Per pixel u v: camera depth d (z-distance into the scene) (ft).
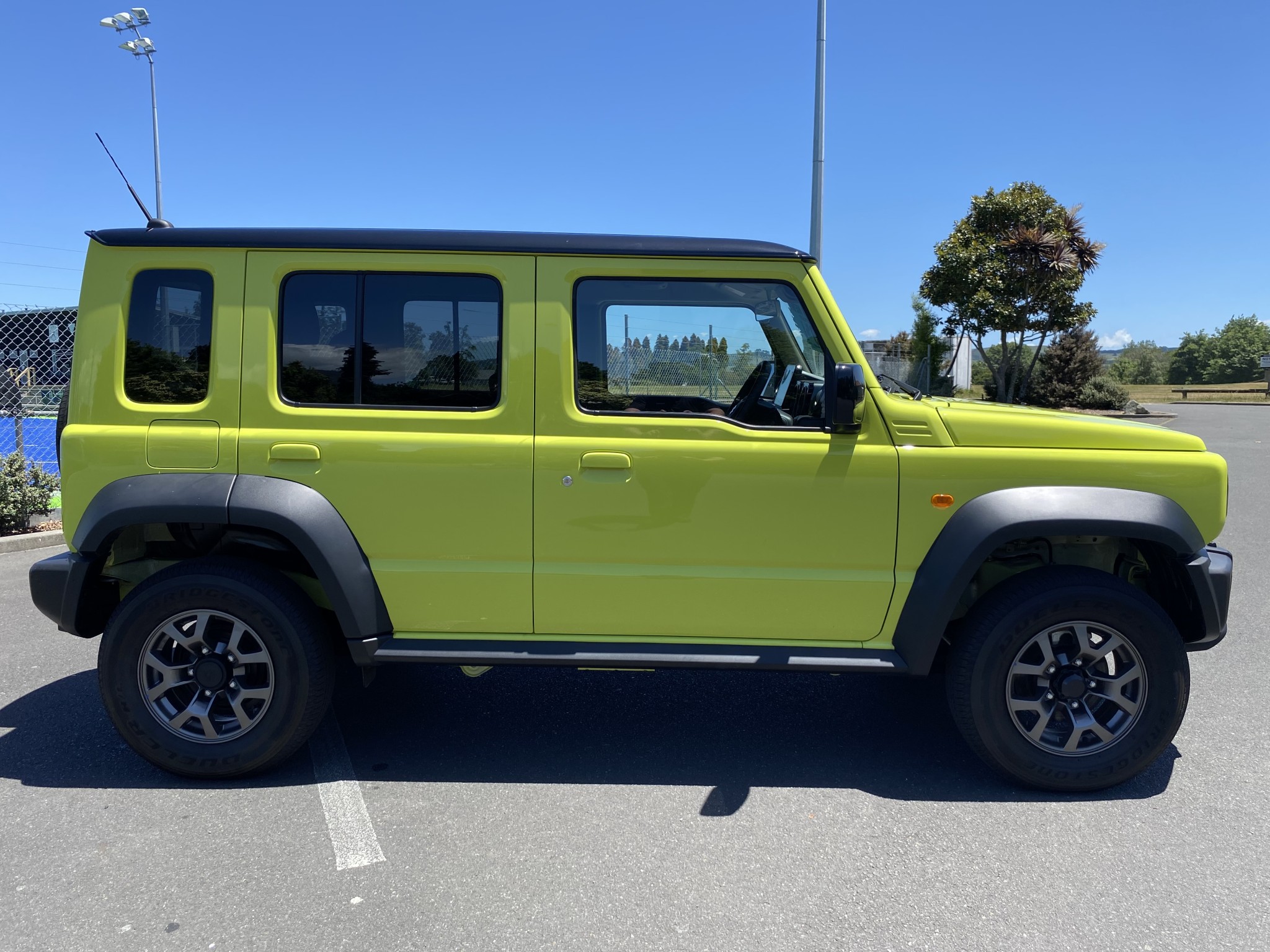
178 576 10.28
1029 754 10.26
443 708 13.24
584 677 14.64
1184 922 7.94
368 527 10.43
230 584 10.23
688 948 7.57
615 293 10.52
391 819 9.82
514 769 11.16
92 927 7.80
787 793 10.52
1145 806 10.17
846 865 8.91
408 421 10.37
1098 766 10.24
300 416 10.36
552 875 8.68
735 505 10.32
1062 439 10.24
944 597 10.03
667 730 12.45
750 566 10.43
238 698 10.49
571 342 10.42
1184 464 10.20
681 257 10.39
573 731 12.38
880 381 12.46
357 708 13.19
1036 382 110.63
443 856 9.04
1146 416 94.94
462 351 10.50
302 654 10.37
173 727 10.53
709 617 10.53
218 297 10.34
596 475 10.32
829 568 10.42
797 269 10.41
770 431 10.33
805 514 10.32
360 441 10.32
